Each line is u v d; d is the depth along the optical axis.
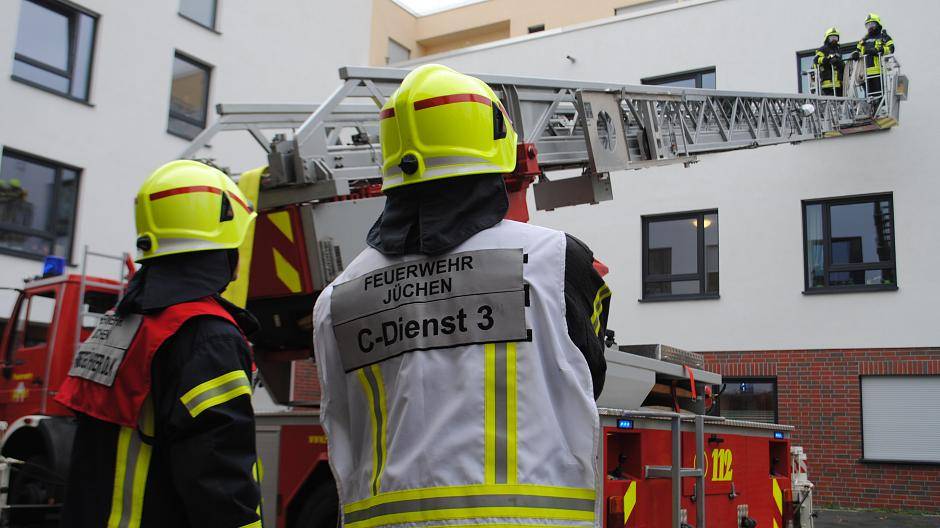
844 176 13.14
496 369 1.81
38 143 12.81
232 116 6.06
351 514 2.01
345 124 5.97
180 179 2.57
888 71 12.54
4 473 6.56
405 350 1.92
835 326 12.87
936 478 11.87
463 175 1.94
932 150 12.66
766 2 14.26
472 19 28.11
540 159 6.92
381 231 2.09
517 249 1.88
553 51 16.11
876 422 12.45
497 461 1.75
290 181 5.44
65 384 2.55
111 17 14.02
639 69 15.24
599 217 14.88
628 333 14.31
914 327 12.40
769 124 11.10
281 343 6.04
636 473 4.29
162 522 2.27
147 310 2.35
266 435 5.31
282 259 5.46
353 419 2.09
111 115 13.86
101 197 13.57
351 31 19.05
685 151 8.90
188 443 2.17
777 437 5.95
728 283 13.68
